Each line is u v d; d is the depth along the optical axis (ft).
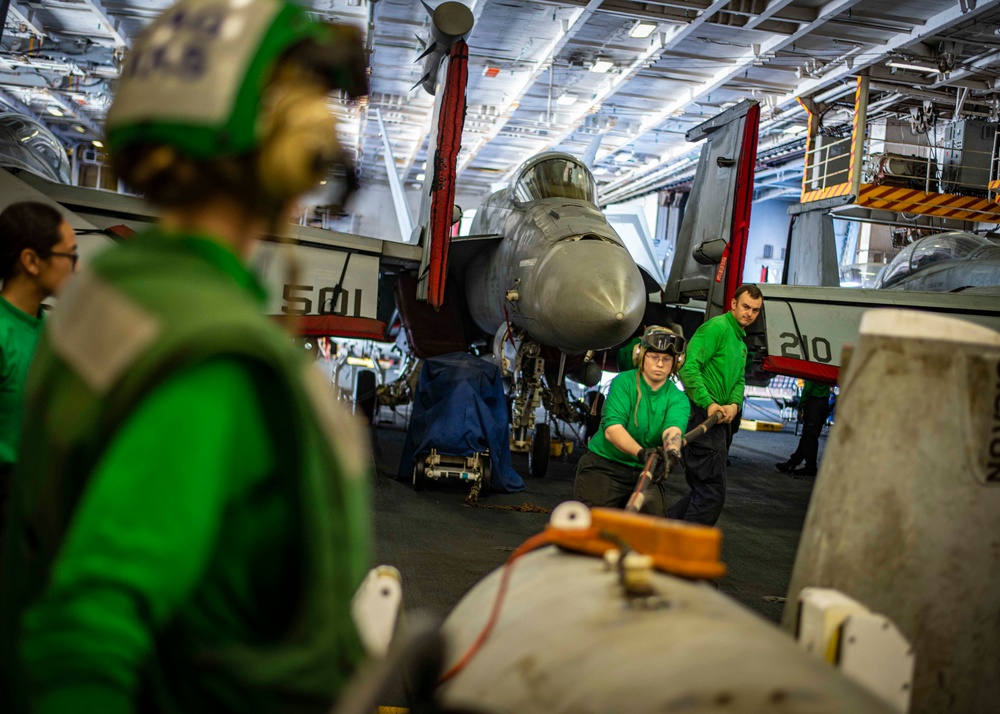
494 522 24.20
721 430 20.24
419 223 38.11
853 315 33.58
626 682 3.32
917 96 62.75
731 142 34.94
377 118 88.94
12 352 9.57
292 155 3.36
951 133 61.62
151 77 3.30
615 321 26.99
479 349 43.42
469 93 79.05
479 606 4.95
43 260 9.81
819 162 62.80
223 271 3.36
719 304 33.78
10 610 3.42
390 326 49.08
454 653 4.60
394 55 70.28
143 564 2.86
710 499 20.30
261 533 3.25
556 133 90.17
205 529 2.99
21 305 9.96
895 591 4.94
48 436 3.23
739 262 33.78
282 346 3.17
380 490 27.86
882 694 4.60
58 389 3.26
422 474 27.94
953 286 46.11
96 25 65.87
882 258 82.64
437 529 22.81
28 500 3.38
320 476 3.19
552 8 57.41
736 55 63.62
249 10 3.33
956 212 54.90
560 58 68.03
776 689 3.11
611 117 84.28
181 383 2.98
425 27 63.16
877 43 56.75
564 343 29.55
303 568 3.22
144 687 3.24
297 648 3.18
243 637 3.31
